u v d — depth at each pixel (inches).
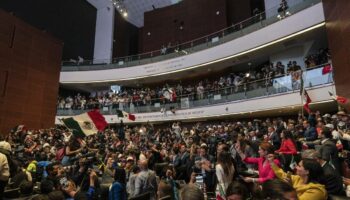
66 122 305.0
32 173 223.0
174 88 702.5
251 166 185.0
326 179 101.9
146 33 958.4
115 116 709.3
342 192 102.7
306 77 417.4
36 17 770.8
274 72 488.7
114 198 148.6
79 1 928.9
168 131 512.1
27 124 495.8
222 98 569.3
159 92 705.6
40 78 533.3
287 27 497.4
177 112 641.6
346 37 322.3
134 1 1000.2
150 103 694.5
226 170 130.4
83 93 951.6
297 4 484.1
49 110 549.0
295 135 278.8
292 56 555.8
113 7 980.6
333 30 370.6
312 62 432.1
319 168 99.3
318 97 393.7
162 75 766.5
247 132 343.9
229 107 546.9
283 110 478.0
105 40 959.0
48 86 551.2
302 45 543.8
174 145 305.6
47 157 282.8
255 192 77.9
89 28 962.7
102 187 167.2
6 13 471.2
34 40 526.9
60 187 158.6
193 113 614.5
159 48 914.7
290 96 438.9
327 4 393.7
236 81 576.4
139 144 387.9
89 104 737.6
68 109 724.0
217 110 569.9
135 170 175.5
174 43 884.0
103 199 162.4
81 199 145.4
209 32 812.0
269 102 472.7
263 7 745.0
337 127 233.9
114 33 976.3
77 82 841.5
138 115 693.9
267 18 543.5
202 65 673.0
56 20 834.2
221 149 161.3
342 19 333.4
